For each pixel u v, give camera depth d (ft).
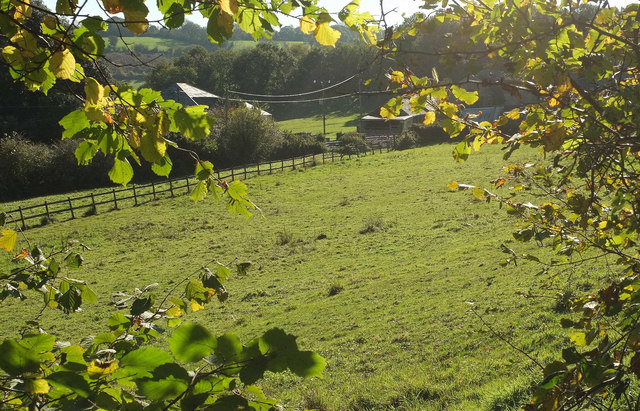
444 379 36.04
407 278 65.51
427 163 156.76
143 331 8.09
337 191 135.64
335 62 456.86
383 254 82.38
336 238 96.37
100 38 5.64
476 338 40.98
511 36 8.16
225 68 459.32
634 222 9.70
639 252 10.67
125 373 4.81
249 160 197.47
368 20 6.85
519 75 8.73
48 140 201.16
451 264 67.26
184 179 157.28
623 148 8.75
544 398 7.87
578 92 8.24
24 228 118.32
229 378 4.87
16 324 69.77
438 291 57.26
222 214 122.01
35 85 6.13
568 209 11.44
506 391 28.99
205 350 4.49
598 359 7.41
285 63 476.54
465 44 8.25
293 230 105.70
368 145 219.41
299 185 147.43
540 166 11.67
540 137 8.75
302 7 6.03
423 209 105.50
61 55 5.60
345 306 60.29
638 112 7.48
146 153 6.16
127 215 126.31
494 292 50.19
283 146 209.05
